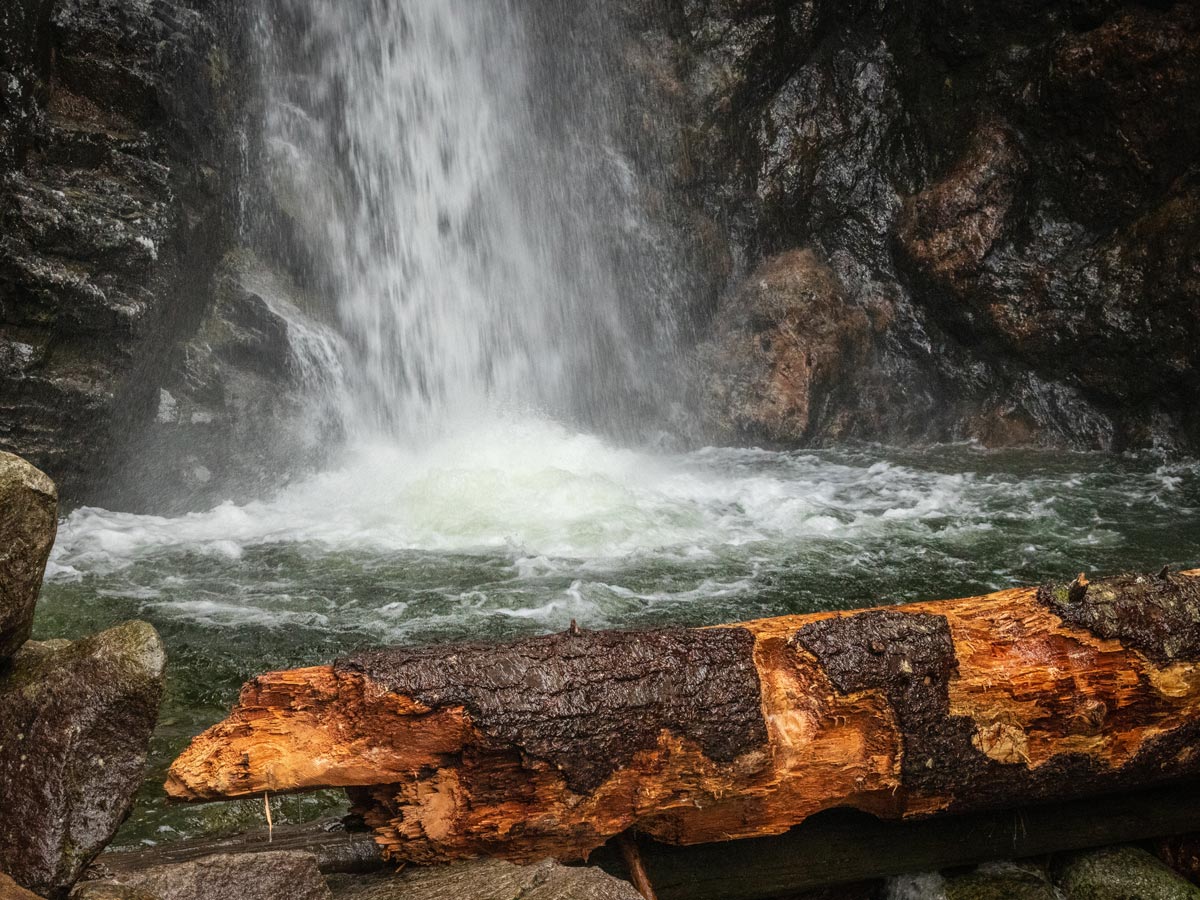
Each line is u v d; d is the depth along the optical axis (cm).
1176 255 1062
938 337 1230
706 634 285
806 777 282
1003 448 1162
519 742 258
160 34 824
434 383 1126
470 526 749
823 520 786
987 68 1200
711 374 1196
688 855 295
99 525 728
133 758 229
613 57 1214
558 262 1223
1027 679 290
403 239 1115
